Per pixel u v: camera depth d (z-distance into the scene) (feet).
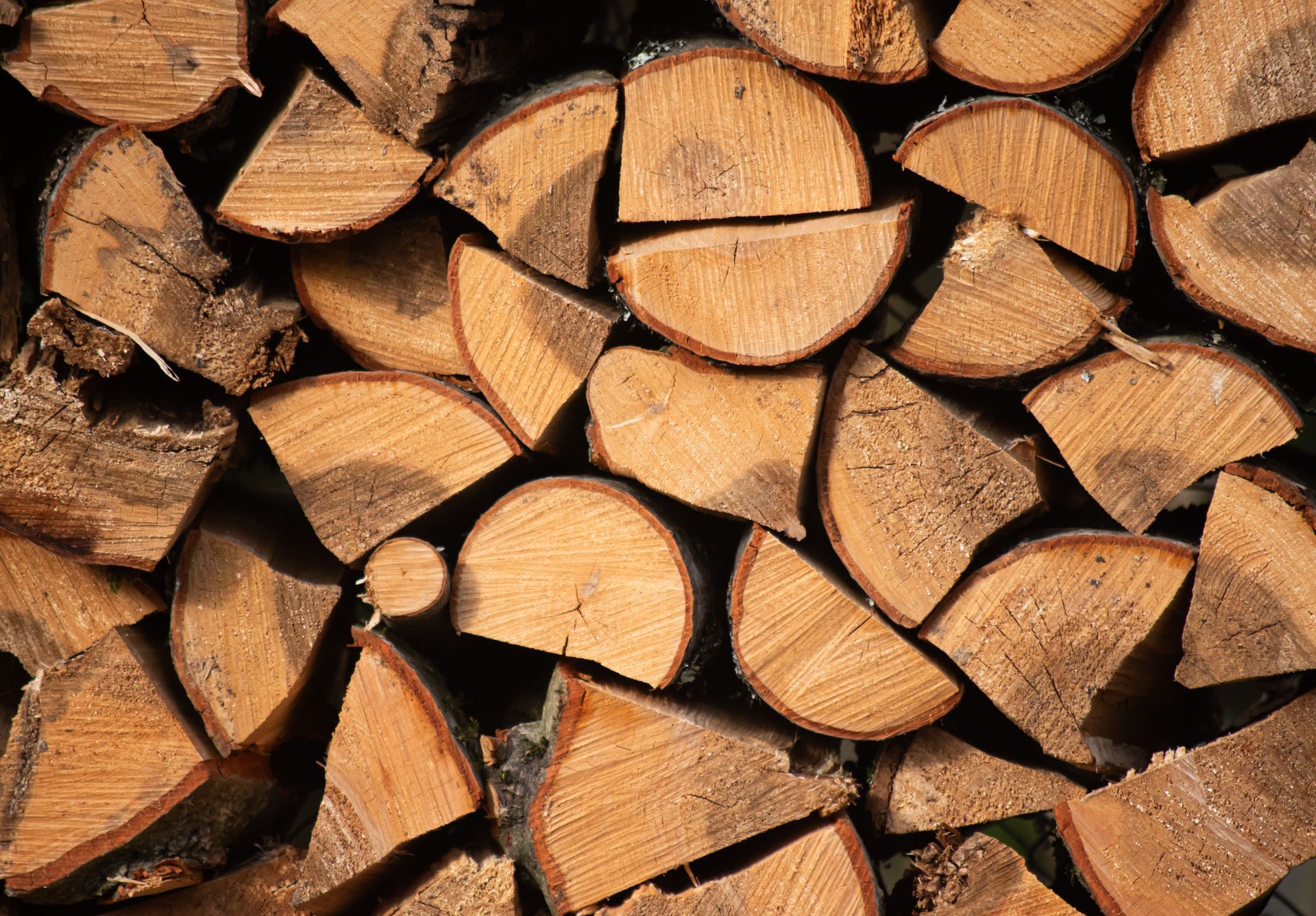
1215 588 7.59
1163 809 7.67
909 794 7.83
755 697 7.93
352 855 7.88
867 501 7.64
